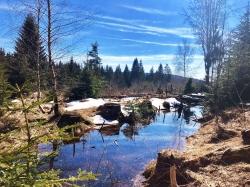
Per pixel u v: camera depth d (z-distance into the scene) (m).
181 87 61.91
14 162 3.41
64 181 3.54
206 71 33.94
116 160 12.71
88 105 26.45
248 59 21.72
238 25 26.06
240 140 11.09
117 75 82.81
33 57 19.80
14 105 3.44
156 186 9.47
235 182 7.95
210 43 33.44
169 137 17.77
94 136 17.70
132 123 23.64
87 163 11.85
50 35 18.78
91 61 56.47
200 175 8.70
